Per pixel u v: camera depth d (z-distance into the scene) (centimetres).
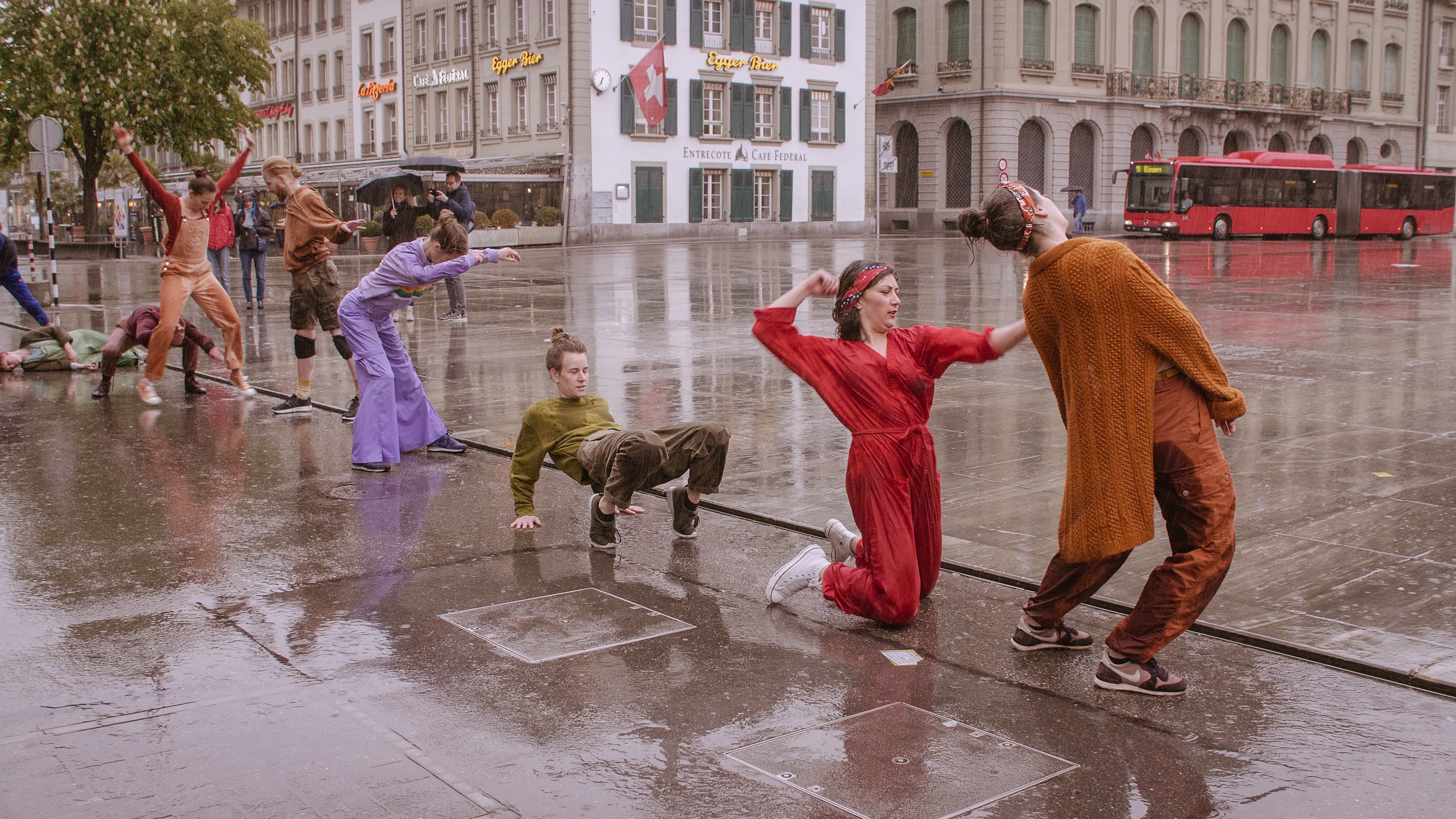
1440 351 1138
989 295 1836
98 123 4044
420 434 729
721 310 1642
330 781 310
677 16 4631
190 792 303
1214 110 5628
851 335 429
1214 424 362
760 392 930
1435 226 5034
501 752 327
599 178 4516
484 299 1830
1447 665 379
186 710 354
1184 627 357
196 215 907
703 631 423
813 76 5053
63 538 543
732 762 321
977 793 303
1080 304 351
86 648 406
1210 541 353
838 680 378
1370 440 724
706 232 4819
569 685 374
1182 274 2359
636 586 475
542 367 1088
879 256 3145
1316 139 6238
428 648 407
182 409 891
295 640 414
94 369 1098
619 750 329
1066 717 349
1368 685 372
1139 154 5544
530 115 4625
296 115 6159
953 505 586
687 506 539
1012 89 5059
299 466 699
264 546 532
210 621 434
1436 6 6619
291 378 1042
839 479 642
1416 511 563
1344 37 6169
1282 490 606
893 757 323
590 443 538
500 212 4153
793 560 453
